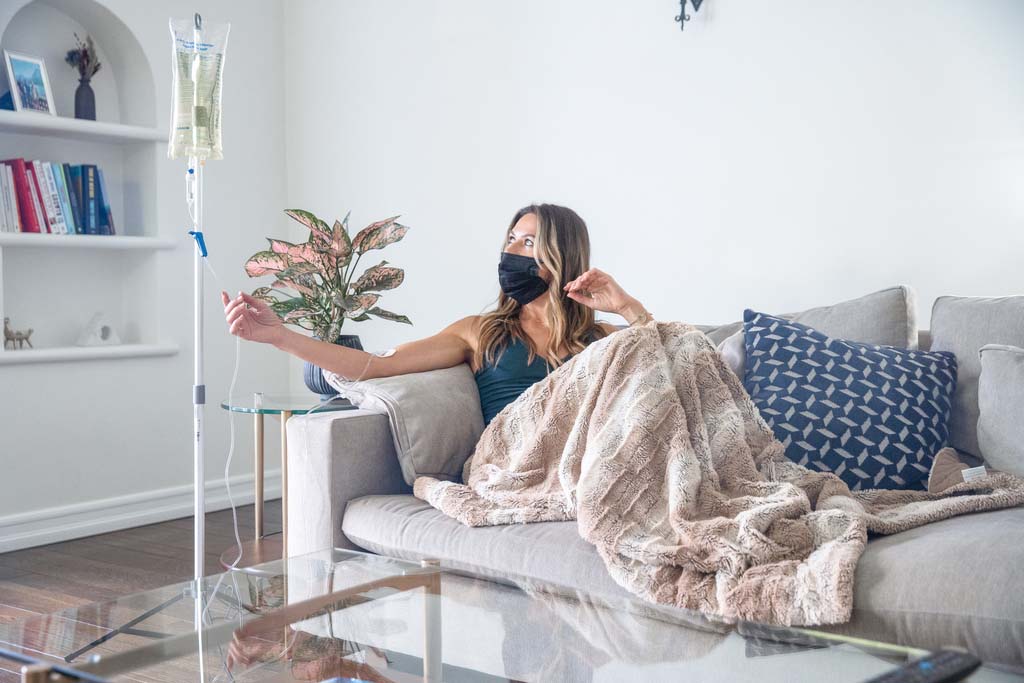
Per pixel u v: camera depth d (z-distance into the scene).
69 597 2.72
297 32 4.08
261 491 3.15
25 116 3.26
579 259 2.40
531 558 1.82
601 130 3.29
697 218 3.11
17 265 3.47
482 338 2.43
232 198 3.93
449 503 2.02
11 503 3.29
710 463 1.88
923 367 2.12
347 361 2.32
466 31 3.59
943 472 1.95
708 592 1.60
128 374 3.61
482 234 3.61
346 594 1.42
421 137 3.74
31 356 3.29
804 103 2.89
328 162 4.03
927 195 2.71
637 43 3.19
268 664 1.30
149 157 3.69
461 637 1.29
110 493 3.57
